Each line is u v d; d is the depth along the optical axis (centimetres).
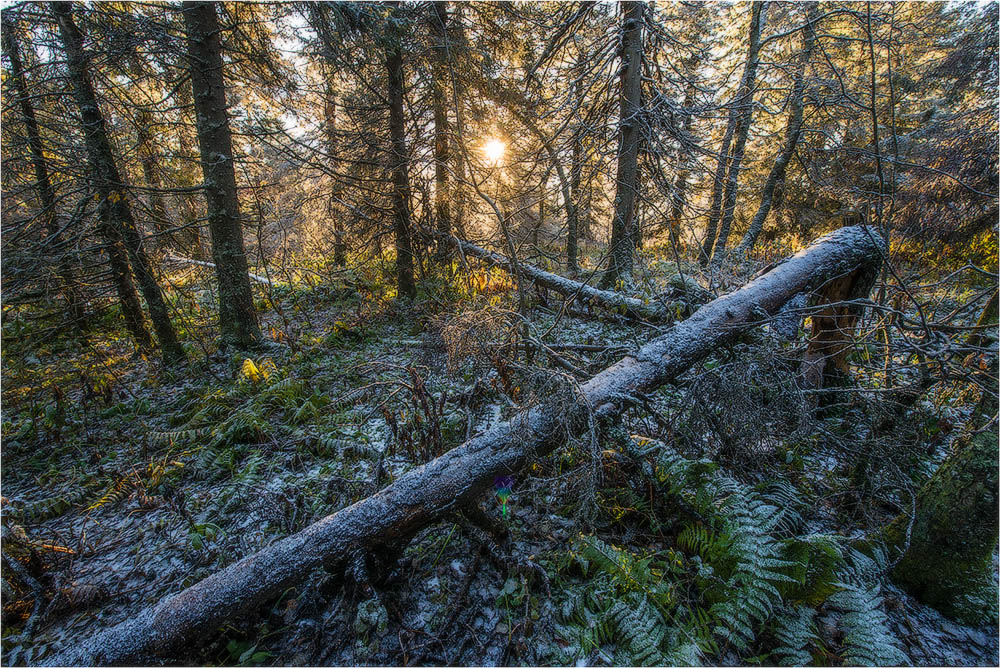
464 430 358
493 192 845
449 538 263
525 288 784
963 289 589
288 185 831
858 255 371
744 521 216
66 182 485
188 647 195
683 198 692
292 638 208
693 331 330
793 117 900
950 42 902
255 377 507
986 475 192
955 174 749
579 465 291
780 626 192
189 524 286
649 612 200
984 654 189
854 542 238
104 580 250
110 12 504
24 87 487
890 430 309
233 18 621
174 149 691
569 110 818
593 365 394
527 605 213
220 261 618
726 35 1241
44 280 512
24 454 414
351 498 293
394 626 212
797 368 382
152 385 562
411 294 848
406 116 792
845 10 269
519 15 810
